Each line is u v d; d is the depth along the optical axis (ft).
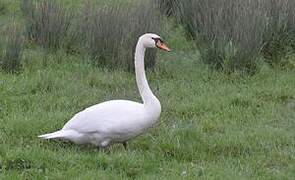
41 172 25.14
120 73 38.58
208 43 40.45
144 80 27.63
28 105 33.06
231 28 40.47
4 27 46.06
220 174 25.09
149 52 39.19
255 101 34.19
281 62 41.14
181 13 46.44
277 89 36.14
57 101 33.45
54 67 39.29
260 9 41.93
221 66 39.19
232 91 35.70
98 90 35.65
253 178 25.17
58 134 27.02
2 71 38.17
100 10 41.78
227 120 31.63
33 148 26.94
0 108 32.32
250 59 38.63
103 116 26.84
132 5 45.55
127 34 39.86
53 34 42.19
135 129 26.96
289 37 42.16
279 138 29.53
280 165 27.04
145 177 24.84
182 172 25.40
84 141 27.30
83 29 42.65
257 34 39.32
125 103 27.37
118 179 24.62
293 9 42.78
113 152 27.17
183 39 44.98
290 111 33.47
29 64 39.47
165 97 34.78
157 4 49.83
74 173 25.05
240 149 28.40
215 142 28.78
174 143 28.30
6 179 24.34
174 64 40.29
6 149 26.94
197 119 31.86
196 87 36.35
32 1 50.26
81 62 40.14
